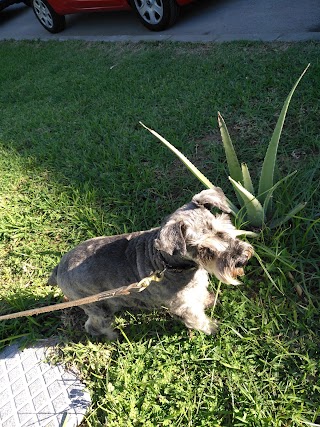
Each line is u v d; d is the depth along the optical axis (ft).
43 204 4.61
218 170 4.17
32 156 5.41
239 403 2.71
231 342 3.02
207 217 2.73
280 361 2.82
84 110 6.06
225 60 5.93
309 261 3.17
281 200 3.50
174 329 3.26
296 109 4.59
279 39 5.98
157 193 4.23
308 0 7.06
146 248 2.89
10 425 2.93
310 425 2.49
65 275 3.07
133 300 3.16
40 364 3.28
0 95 7.44
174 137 4.81
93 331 3.35
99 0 8.30
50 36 9.66
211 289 3.34
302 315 3.01
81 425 2.88
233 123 4.80
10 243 4.40
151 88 5.95
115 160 4.75
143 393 2.94
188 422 2.70
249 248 2.67
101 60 7.38
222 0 8.07
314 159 3.89
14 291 3.88
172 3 7.25
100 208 4.33
